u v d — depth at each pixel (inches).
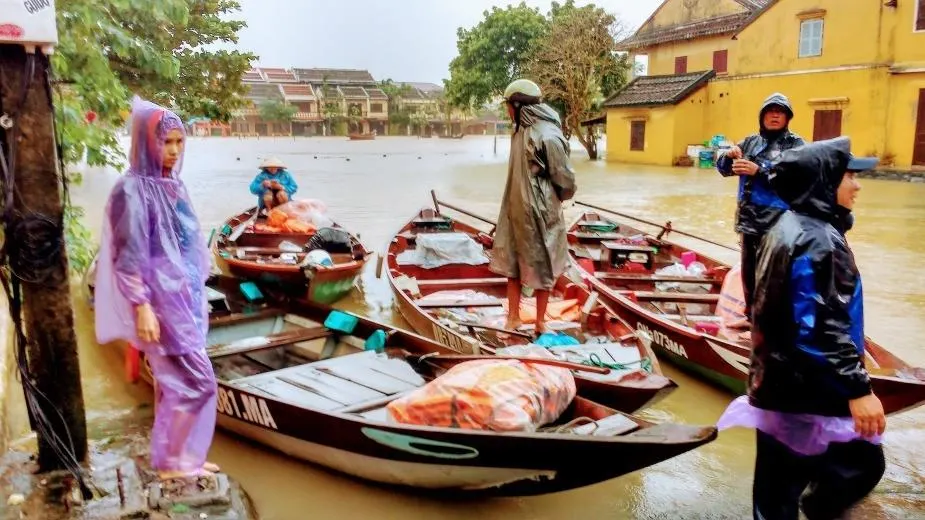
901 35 835.4
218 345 228.5
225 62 610.2
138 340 150.3
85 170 937.5
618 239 374.3
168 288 150.6
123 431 204.5
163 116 148.7
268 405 178.4
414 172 1042.7
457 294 299.6
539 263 242.8
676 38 1218.0
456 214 617.9
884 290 356.5
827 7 893.8
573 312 272.1
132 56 419.5
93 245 373.7
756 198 224.7
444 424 162.9
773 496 137.0
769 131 231.6
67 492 148.1
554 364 192.7
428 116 3253.0
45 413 151.6
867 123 868.6
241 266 322.0
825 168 124.2
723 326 255.4
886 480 181.0
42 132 141.0
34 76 138.3
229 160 1320.1
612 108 1160.8
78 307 313.7
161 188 151.3
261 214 427.2
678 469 191.6
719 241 489.7
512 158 246.2
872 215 574.9
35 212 142.3
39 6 134.9
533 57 1230.3
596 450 146.0
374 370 205.0
